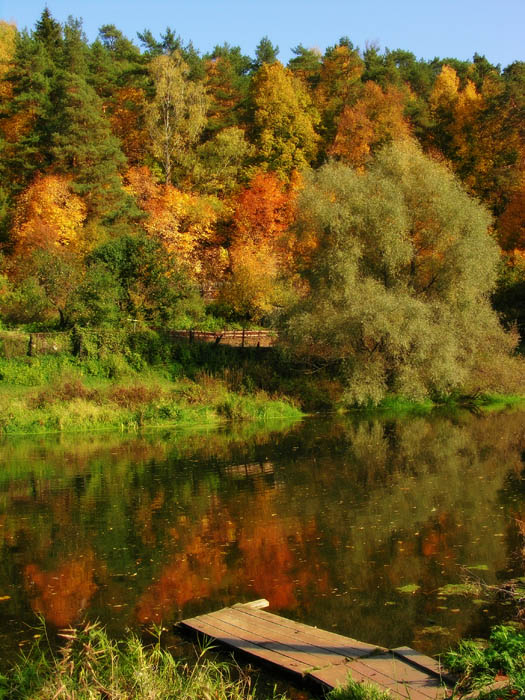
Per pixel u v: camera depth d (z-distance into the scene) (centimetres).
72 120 4341
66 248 3812
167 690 584
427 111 5641
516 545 1018
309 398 2742
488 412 2683
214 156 5106
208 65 6281
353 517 1195
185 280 3384
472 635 719
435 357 2508
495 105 4962
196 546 1052
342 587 867
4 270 3900
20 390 2477
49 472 1647
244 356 3030
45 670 635
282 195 4759
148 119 4894
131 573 937
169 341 2936
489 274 2784
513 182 4669
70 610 815
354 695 549
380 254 2730
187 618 783
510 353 3073
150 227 4241
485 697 523
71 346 2745
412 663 633
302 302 2798
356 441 2038
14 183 4534
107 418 2350
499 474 1534
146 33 5675
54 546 1066
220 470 1644
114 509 1288
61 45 5538
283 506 1284
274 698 585
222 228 4959
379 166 2881
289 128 5231
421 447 1920
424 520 1165
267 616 764
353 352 2659
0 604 838
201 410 2495
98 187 4244
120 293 3062
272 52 6594
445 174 2831
